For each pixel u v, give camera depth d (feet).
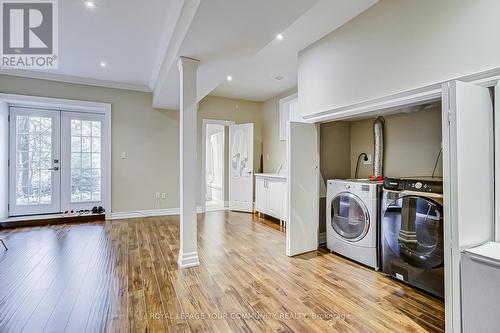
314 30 9.53
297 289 7.30
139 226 14.32
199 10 6.34
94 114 17.07
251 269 8.66
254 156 20.31
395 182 7.95
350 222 9.52
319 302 6.63
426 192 7.07
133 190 16.75
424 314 6.10
